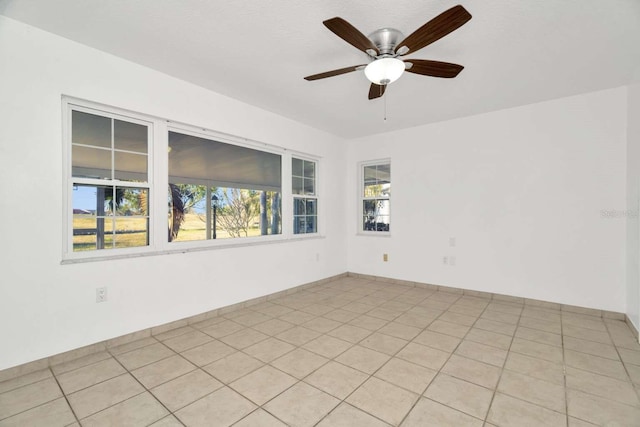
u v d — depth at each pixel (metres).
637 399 1.84
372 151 5.08
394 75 2.07
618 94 3.18
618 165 3.19
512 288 3.82
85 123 2.51
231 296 3.47
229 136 3.54
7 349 2.08
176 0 1.89
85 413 1.74
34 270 2.19
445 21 1.64
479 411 1.74
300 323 3.12
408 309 3.55
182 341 2.69
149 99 2.78
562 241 3.50
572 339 2.71
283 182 4.28
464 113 3.99
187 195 3.41
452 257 4.27
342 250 5.24
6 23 2.06
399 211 4.77
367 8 1.95
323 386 1.99
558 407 1.77
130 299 2.67
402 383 2.02
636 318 2.79
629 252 3.05
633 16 2.00
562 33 2.21
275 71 2.84
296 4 1.92
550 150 3.56
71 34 2.26
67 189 2.39
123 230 2.72
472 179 4.09
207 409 1.77
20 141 2.13
